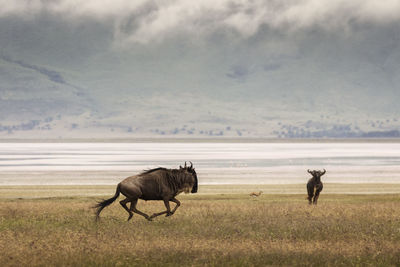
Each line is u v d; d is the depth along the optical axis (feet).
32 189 568.00
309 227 234.58
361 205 342.85
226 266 165.17
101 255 176.04
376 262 170.71
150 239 207.10
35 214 286.87
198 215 277.03
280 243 198.80
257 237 213.66
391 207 325.83
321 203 373.81
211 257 173.88
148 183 253.03
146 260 170.09
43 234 220.43
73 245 191.72
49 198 449.06
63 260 169.17
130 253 179.63
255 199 435.94
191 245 191.42
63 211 301.84
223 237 213.46
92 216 277.03
